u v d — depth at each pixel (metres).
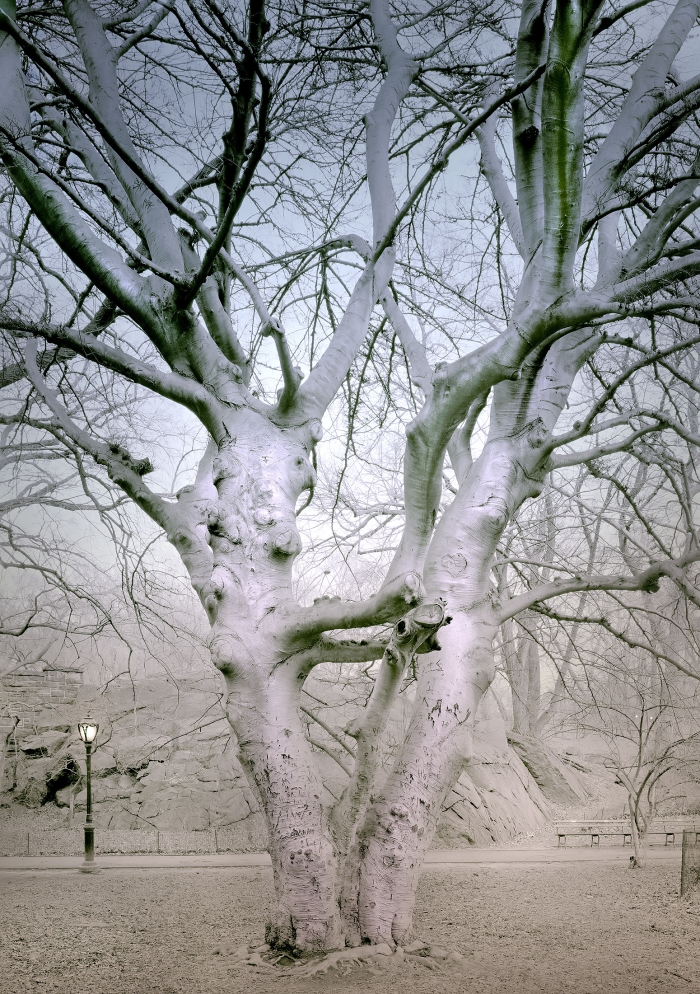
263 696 8.60
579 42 7.59
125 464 10.52
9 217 11.95
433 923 10.28
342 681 15.51
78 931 10.28
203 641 15.71
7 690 28.05
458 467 11.24
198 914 11.27
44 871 16.19
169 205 8.40
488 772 22.84
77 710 27.59
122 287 9.59
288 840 8.44
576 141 7.97
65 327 9.65
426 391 10.84
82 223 9.66
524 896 12.19
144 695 27.95
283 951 8.37
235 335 9.84
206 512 9.75
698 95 9.87
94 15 10.28
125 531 14.36
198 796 21.97
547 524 20.17
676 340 12.68
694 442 11.28
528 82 7.83
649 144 10.34
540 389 10.41
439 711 9.38
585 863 15.85
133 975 8.12
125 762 23.83
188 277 9.03
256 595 8.76
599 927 9.99
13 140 8.17
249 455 9.20
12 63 9.52
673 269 8.87
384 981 7.60
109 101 10.00
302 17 10.62
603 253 11.47
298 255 12.82
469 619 9.74
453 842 19.22
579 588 11.52
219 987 7.56
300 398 9.52
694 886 12.38
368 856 8.78
